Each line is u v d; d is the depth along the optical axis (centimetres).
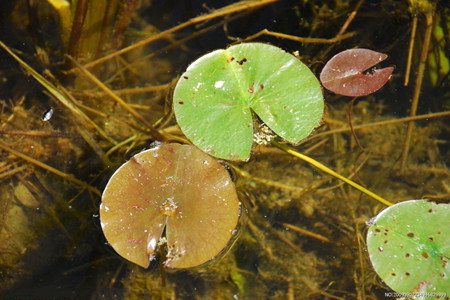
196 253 79
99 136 85
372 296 82
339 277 83
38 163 84
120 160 84
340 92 85
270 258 83
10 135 85
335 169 86
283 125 82
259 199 84
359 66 86
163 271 81
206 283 82
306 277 83
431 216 80
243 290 82
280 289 82
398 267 79
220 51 84
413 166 86
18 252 82
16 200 83
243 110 82
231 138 82
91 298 81
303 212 84
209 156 80
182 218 79
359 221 84
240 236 83
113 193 79
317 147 86
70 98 86
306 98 83
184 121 82
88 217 82
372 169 86
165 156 80
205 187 80
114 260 81
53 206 83
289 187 85
